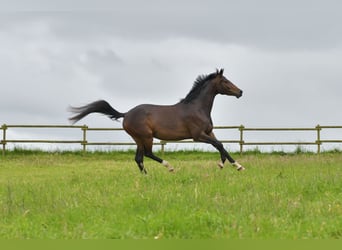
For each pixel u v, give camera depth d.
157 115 20.86
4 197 15.55
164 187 16.11
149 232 10.37
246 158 28.25
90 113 21.73
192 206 12.45
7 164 29.30
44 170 26.77
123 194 14.62
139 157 21.03
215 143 20.81
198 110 21.08
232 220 10.92
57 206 12.93
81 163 30.03
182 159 32.44
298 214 11.81
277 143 34.09
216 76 21.52
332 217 11.55
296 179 16.22
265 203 12.62
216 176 18.06
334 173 17.58
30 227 11.09
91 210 12.41
